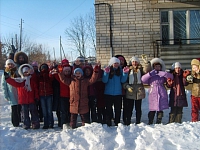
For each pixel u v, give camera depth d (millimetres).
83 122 5711
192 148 3924
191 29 10844
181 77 5891
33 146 4605
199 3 10695
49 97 6043
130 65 6309
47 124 6031
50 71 5992
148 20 10773
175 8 10781
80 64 6324
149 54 10789
